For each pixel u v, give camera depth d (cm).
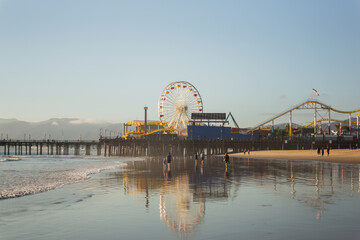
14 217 1382
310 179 2720
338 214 1329
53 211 1507
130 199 1814
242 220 1252
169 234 1081
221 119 16038
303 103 15825
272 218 1275
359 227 1123
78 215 1409
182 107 15212
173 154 14275
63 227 1201
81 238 1056
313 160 6334
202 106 15475
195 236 1048
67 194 2056
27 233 1123
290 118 16012
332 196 1795
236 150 14475
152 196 1908
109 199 1828
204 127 15488
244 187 2250
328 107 15700
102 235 1084
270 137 16262
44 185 2589
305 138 15400
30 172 4284
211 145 14238
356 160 5966
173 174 3469
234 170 3944
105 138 14812
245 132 17038
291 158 7431
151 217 1345
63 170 4597
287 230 1095
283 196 1816
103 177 3228
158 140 14138
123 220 1300
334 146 14162
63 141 15388
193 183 2552
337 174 3166
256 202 1644
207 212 1416
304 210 1418
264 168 4225
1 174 3944
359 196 1792
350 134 17275
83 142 15025
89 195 1998
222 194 1936
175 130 16275
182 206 1575
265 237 1020
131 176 3294
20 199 1875
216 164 5412
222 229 1127
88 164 6341
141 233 1100
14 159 9656
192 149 14200
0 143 15250
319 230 1089
